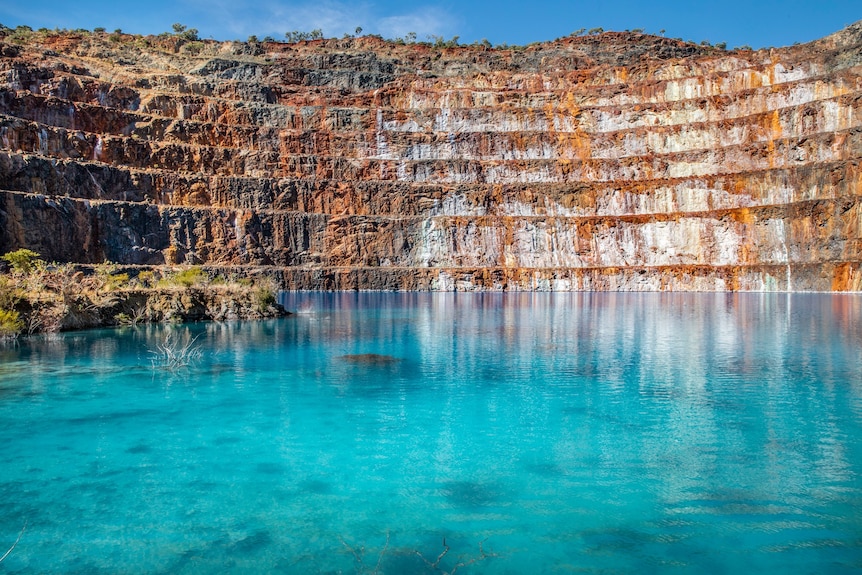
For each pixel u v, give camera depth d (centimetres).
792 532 841
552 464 1098
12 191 6875
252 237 8519
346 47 12500
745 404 1496
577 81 10644
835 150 8044
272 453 1164
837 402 1509
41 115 7862
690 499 946
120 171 7950
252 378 1850
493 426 1328
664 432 1275
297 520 886
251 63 10769
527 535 841
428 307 5069
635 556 784
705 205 8700
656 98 9919
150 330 3141
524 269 8669
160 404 1523
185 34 12400
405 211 9294
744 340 2686
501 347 2520
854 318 3700
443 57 12038
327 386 1733
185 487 1001
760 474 1039
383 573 742
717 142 9094
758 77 9456
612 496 960
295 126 9744
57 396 1608
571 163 9494
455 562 770
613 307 4988
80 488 994
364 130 9862
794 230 7919
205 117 9269
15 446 1200
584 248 8912
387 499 957
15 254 4481
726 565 761
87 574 739
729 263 8306
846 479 1016
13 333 2708
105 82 8806
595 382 1780
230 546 810
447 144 9769
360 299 6412
